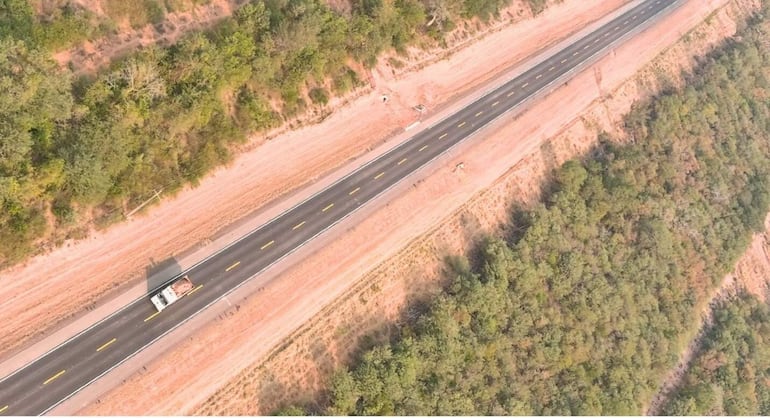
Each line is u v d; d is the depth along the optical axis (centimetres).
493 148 9519
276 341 6700
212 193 7088
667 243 10031
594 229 9612
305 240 7369
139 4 6919
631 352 9144
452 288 7894
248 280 6850
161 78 6575
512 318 8181
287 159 7750
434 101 9575
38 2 6291
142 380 5972
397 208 8194
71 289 6034
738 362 10650
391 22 8956
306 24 7562
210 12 7488
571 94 11006
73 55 6419
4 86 5503
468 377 7456
